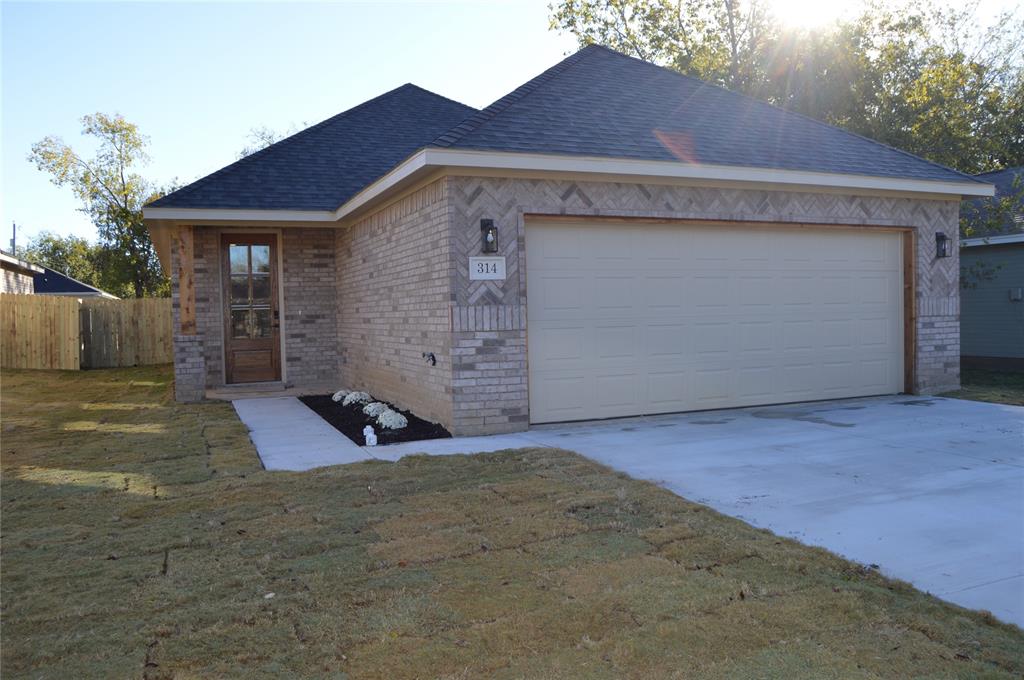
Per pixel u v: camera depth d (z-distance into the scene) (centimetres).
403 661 322
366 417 1022
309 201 1312
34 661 327
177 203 1223
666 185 954
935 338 1156
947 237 1154
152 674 314
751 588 394
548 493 583
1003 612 367
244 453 778
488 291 864
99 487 635
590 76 1130
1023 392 1177
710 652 327
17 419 1105
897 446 760
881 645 331
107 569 436
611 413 951
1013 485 604
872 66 2216
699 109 1112
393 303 1083
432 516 529
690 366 998
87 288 3734
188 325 1266
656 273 973
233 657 328
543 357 915
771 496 579
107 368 1998
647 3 2786
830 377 1099
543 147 862
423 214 939
